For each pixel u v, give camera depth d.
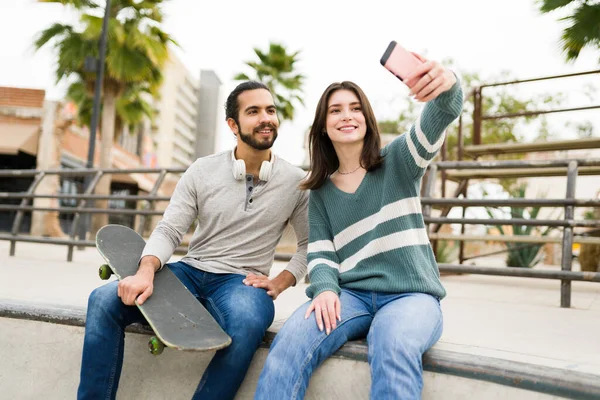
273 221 1.90
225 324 1.59
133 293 1.52
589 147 4.31
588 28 8.43
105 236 1.84
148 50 15.30
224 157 1.96
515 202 3.16
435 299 1.55
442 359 1.39
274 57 25.12
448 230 6.91
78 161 18.66
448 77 1.43
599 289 4.00
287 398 1.36
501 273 3.01
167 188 24.97
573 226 2.94
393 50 1.47
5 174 5.64
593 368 1.30
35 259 5.03
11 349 1.99
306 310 1.53
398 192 1.63
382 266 1.61
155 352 1.46
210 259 1.87
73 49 15.25
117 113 18.38
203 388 1.52
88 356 1.56
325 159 1.80
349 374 1.48
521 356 1.42
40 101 16.27
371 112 1.71
